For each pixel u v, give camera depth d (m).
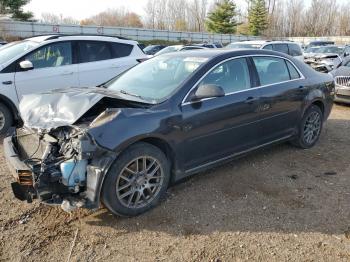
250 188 4.37
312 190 4.33
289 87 5.21
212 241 3.35
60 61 7.39
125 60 8.23
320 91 5.75
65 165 3.37
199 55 4.65
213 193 4.24
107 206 3.57
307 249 3.23
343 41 57.00
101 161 3.40
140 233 3.49
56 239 3.40
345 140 6.32
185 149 4.05
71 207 3.36
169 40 51.72
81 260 3.12
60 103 3.82
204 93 3.98
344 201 4.06
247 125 4.66
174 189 4.33
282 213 3.81
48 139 3.59
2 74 6.69
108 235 3.46
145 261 3.10
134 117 3.62
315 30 79.94
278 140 5.24
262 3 65.69
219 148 4.41
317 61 17.98
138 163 3.70
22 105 4.16
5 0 42.41
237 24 63.75
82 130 3.39
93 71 7.72
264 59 5.04
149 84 4.42
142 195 3.78
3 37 37.75
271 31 77.38
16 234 3.47
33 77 6.99
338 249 3.23
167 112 3.85
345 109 9.24
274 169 4.94
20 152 4.05
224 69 4.49
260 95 4.76
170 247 3.28
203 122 4.14
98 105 3.89
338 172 4.87
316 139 5.93
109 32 46.97
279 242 3.33
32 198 3.46
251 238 3.39
